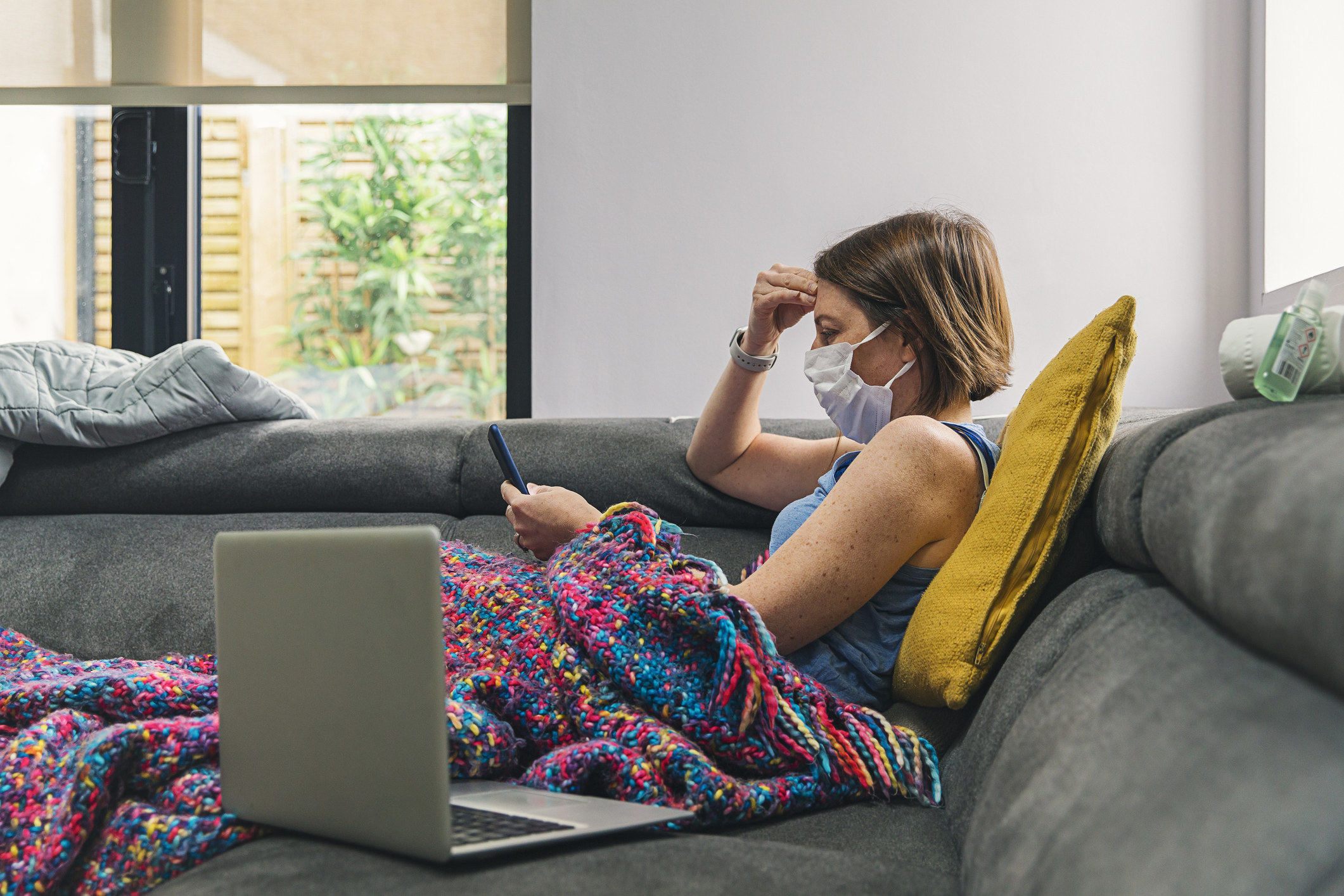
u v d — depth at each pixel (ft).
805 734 2.61
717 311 6.82
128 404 5.15
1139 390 6.59
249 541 2.13
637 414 6.86
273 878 1.73
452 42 7.23
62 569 4.75
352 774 1.91
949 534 3.23
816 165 6.78
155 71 7.31
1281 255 6.12
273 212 7.45
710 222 6.84
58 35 7.32
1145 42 6.59
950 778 2.66
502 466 4.22
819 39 6.77
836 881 1.86
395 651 1.85
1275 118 6.19
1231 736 1.37
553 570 3.18
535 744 2.78
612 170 6.88
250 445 5.24
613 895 1.69
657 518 3.27
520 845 1.84
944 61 6.71
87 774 2.22
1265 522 1.45
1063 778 1.69
